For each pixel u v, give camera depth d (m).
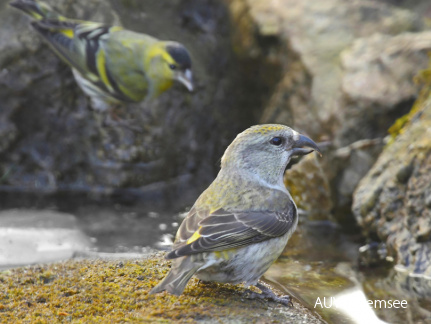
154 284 7.64
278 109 14.72
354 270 9.78
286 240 7.77
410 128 11.16
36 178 13.92
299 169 12.45
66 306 7.19
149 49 12.45
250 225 7.27
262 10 15.48
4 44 13.51
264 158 8.08
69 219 12.09
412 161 10.28
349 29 14.88
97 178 13.95
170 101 14.30
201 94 14.88
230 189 7.74
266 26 15.23
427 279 9.34
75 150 13.96
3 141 13.78
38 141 13.93
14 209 12.65
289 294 8.62
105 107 13.17
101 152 13.92
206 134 14.84
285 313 7.26
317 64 14.27
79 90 13.84
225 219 7.25
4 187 13.84
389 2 17.19
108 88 12.58
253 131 8.17
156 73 12.50
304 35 14.86
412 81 12.91
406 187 10.32
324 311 8.20
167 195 13.97
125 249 10.45
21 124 13.84
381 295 8.80
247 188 7.77
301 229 11.93
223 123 15.17
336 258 10.36
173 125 14.34
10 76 13.59
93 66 12.38
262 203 7.59
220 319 6.86
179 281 6.58
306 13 15.25
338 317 8.08
